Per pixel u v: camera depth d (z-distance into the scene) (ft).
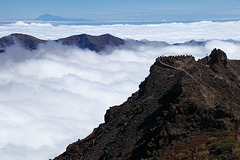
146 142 102.99
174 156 81.20
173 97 119.34
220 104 108.47
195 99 108.78
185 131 94.48
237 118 91.71
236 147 67.41
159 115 118.01
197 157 72.64
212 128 91.50
